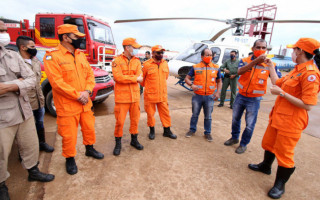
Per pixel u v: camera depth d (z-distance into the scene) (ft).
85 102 7.09
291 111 6.27
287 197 6.86
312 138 12.39
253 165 8.42
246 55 22.06
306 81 5.79
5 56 5.45
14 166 7.85
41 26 21.62
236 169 8.37
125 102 8.64
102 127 12.18
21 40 7.45
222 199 6.55
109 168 7.95
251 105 9.29
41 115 8.61
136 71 8.91
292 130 6.28
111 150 9.45
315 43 5.71
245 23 24.53
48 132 11.00
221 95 18.92
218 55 21.95
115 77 8.41
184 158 9.00
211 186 7.16
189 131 11.43
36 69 8.10
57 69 6.44
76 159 8.53
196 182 7.34
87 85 7.52
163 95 10.19
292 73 6.45
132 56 8.93
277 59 31.17
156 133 11.72
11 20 27.04
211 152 9.73
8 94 5.46
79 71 7.07
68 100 6.80
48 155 8.71
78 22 20.02
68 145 7.13
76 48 6.94
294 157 9.74
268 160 7.88
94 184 6.96
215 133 12.28
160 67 9.83
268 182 7.62
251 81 8.96
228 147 10.42
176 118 14.73
